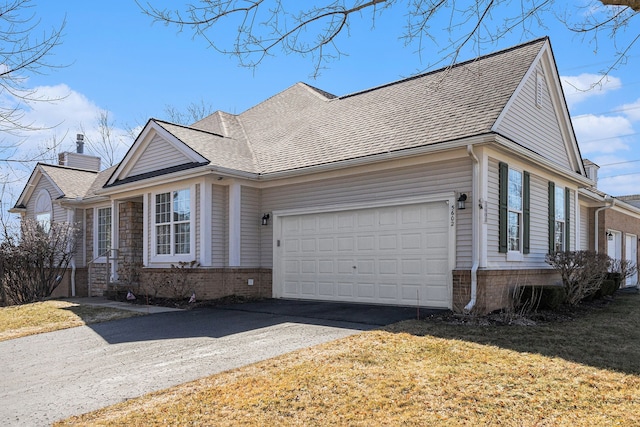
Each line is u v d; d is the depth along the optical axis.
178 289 12.81
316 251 12.41
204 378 5.69
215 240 12.83
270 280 13.24
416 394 4.89
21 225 16.88
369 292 11.30
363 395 4.88
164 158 14.10
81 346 7.91
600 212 18.14
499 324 8.46
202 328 8.94
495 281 9.66
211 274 12.50
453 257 9.80
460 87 12.31
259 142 15.51
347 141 12.42
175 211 13.45
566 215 13.80
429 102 12.35
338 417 4.38
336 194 11.98
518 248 11.00
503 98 10.65
